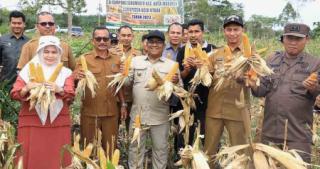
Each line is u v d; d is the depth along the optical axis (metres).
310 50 15.79
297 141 4.45
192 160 3.89
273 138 4.54
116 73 5.74
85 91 5.68
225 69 4.66
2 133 4.47
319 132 6.24
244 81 4.55
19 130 4.72
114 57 5.83
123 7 13.55
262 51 4.50
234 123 5.43
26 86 4.53
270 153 3.31
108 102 5.73
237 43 5.30
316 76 4.16
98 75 5.69
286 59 4.53
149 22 13.62
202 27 6.10
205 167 3.76
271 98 4.55
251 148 3.42
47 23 6.11
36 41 5.80
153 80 5.31
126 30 6.82
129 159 5.70
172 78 5.32
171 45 6.77
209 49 6.12
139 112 5.52
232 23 5.23
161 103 5.54
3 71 6.64
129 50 6.89
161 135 5.59
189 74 5.87
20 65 5.67
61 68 4.64
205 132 5.70
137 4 13.59
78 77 5.52
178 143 6.27
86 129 5.82
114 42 7.42
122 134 6.87
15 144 4.34
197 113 6.00
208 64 5.32
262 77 4.54
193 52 5.32
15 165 4.59
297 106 4.42
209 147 5.61
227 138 5.65
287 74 4.48
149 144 6.73
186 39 7.08
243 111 3.70
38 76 4.55
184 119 5.19
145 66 5.51
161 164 5.65
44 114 4.61
